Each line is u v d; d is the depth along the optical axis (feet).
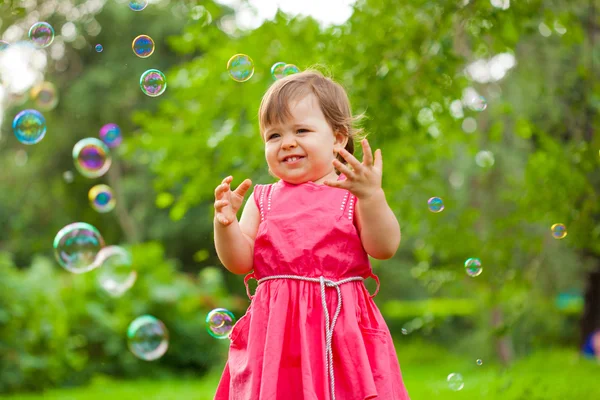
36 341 24.93
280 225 6.96
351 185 6.51
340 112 7.41
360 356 6.53
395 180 17.07
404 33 13.74
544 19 13.98
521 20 13.21
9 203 51.75
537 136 15.90
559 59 21.79
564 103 20.16
